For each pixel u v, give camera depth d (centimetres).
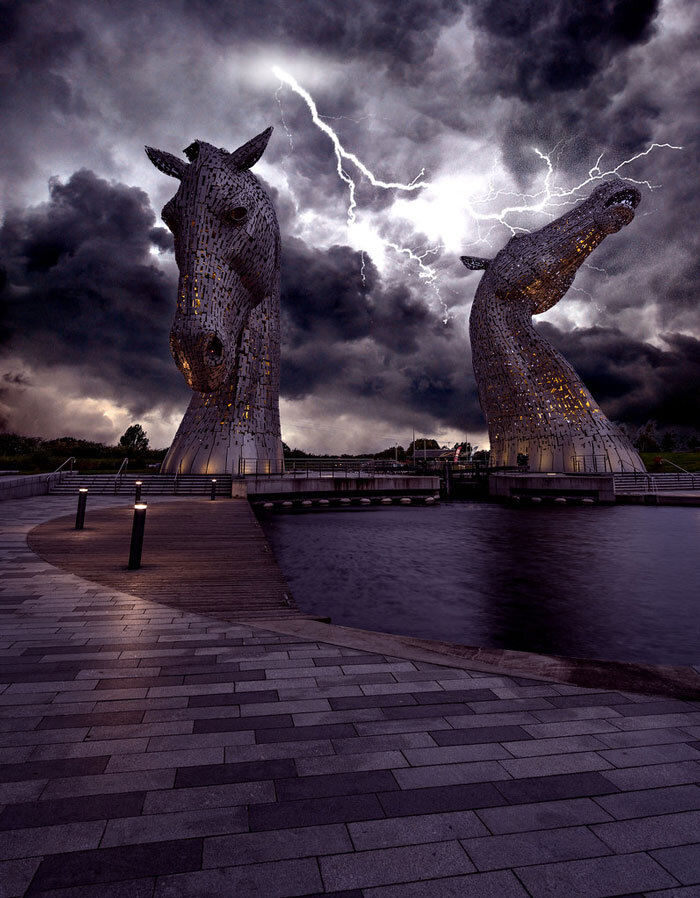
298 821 224
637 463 3825
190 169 2344
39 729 304
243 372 3036
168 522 1408
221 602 607
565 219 3981
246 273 2470
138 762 269
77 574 752
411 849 207
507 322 4178
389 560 1284
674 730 314
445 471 3969
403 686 376
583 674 405
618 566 1202
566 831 219
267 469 3084
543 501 3181
